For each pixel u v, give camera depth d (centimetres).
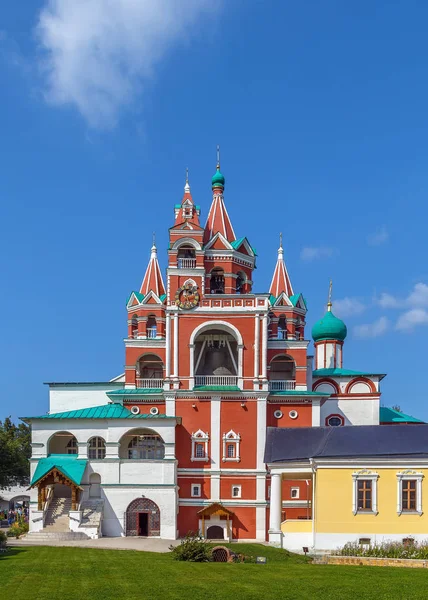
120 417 6216
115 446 6166
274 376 7125
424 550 3878
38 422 6275
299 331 7469
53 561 3762
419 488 4516
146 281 7462
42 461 6100
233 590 2847
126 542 5462
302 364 6731
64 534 5594
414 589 2858
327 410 7244
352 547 4212
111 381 7312
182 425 6412
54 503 5994
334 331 7856
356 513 4547
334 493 4597
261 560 3950
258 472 6300
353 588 2880
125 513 5984
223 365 6994
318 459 4641
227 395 6444
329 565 3691
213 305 6600
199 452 6381
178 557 3928
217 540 6078
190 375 6488
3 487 8812
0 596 2700
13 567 3484
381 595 2742
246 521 6231
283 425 6519
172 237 6781
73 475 5894
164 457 6166
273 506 4834
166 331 6575
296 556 4297
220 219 7181
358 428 4991
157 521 5978
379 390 7288
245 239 7106
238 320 6562
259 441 6369
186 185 7025
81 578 3142
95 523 5769
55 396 7231
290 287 7519
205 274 6862
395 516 4509
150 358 7144
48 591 2805
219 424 6406
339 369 7506
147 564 3662
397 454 4594
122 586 2928
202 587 2914
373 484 4566
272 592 2808
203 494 6297
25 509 9519
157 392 6650
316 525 4572
